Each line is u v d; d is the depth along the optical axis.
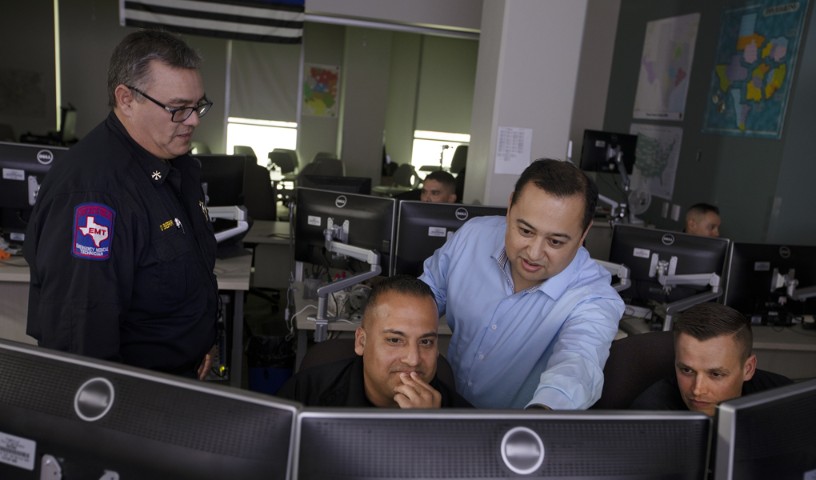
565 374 1.30
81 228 1.40
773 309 3.27
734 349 1.58
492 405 1.78
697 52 5.62
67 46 9.09
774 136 4.59
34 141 8.20
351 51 8.97
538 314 1.68
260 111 9.90
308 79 9.92
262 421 0.82
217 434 0.81
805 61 4.35
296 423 0.82
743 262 3.15
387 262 3.10
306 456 0.81
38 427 0.85
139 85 1.47
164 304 1.57
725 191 5.12
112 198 1.44
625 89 6.95
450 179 4.06
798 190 4.53
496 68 3.96
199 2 5.12
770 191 4.62
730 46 5.14
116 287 1.45
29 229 1.51
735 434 0.87
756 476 0.89
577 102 6.62
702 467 0.90
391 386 1.43
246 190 5.25
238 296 3.22
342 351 1.78
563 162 1.46
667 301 3.21
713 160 5.31
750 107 4.87
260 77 9.80
